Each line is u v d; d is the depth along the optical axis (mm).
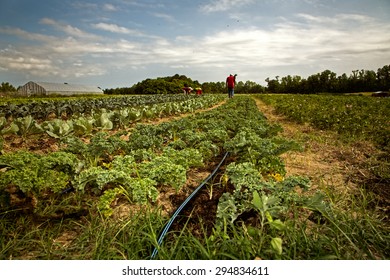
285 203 3043
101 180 3506
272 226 2465
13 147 7500
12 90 102875
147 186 3600
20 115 12820
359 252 2557
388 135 8016
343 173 5238
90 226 3189
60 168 4035
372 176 5023
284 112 15875
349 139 8289
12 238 3092
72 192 4094
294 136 8867
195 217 3463
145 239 2889
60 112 13758
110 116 10266
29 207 3586
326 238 2711
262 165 4660
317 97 33781
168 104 16156
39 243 3002
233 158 6156
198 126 8836
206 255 2516
